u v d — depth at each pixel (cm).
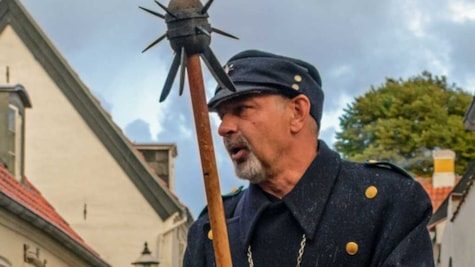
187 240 519
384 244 477
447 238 2459
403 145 5719
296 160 490
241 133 484
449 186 4131
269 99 486
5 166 2470
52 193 3003
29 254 2108
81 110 3017
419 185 484
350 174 491
